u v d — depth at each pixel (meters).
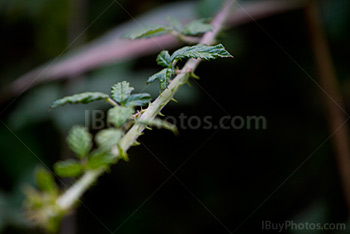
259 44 0.83
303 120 0.81
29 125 0.77
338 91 0.70
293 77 0.82
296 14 0.80
